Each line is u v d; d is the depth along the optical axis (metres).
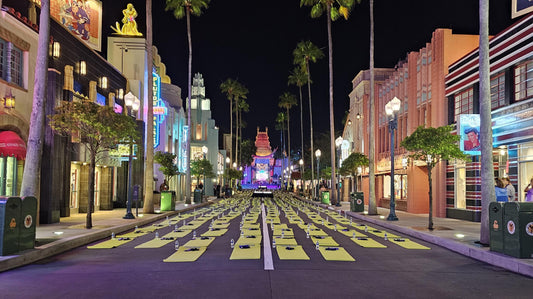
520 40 17.11
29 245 10.17
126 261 9.76
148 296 6.67
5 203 9.28
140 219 20.14
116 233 15.80
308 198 51.47
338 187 35.16
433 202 23.73
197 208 32.47
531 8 16.59
